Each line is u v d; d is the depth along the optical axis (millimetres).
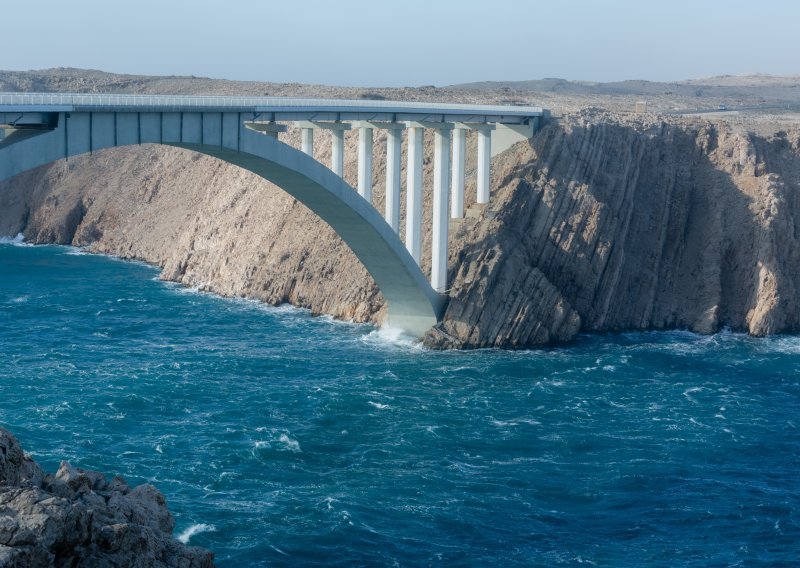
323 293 87250
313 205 69188
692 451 55844
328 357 72562
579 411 62000
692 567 42469
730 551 44094
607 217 84938
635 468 52938
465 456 54156
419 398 63469
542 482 50938
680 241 89250
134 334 78250
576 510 48000
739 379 69938
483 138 82938
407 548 43188
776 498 49844
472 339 76688
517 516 46969
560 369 71062
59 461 50344
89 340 75938
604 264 83562
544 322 78750
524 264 79938
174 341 76250
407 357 73188
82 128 48594
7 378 64375
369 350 75000
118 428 56031
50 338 76188
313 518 45438
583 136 88562
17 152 44938
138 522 25219
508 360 73188
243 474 50281
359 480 50219
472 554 42938
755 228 88125
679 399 65000
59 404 59125
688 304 86375
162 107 52719
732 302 86312
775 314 83812
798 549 44594
